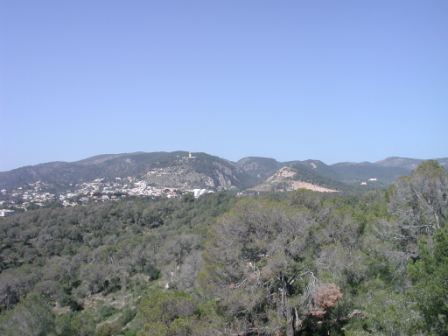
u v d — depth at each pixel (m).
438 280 10.39
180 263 55.50
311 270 19.64
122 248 65.88
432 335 10.61
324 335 19.59
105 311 50.25
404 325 11.66
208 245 19.95
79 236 72.75
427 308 10.61
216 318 18.48
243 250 19.42
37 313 33.16
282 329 18.03
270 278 18.31
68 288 58.47
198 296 23.19
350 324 18.41
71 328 37.09
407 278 19.44
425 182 23.88
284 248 19.00
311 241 20.38
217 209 79.69
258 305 18.53
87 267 60.31
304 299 18.38
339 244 22.34
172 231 70.56
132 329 34.16
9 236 66.44
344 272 21.02
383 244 23.05
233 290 18.52
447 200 23.30
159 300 20.48
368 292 20.25
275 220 19.44
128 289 58.78
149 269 61.06
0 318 33.50
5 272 55.44
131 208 85.00
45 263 61.72
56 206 101.56
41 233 69.56
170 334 18.33
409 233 23.44
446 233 11.10
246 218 19.47
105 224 78.56
